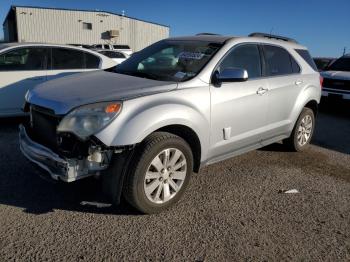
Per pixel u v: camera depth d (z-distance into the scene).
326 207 4.29
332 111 11.12
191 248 3.33
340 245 3.51
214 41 4.77
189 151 3.99
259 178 5.04
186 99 3.94
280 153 6.21
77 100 3.54
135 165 3.56
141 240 3.40
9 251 3.13
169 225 3.68
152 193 3.79
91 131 3.36
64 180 3.39
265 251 3.35
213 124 4.25
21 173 4.68
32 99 3.94
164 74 4.34
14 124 7.11
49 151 3.54
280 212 4.09
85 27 45.50
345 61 11.56
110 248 3.26
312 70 6.23
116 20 46.75
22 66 6.92
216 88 4.27
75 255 3.13
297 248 3.42
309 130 6.39
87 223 3.62
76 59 7.48
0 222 3.55
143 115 3.52
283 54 5.65
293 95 5.64
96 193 4.20
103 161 3.47
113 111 3.43
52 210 3.82
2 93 6.74
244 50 4.88
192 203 4.17
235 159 5.76
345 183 5.07
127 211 3.89
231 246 3.39
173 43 5.07
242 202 4.28
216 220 3.83
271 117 5.23
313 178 5.18
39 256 3.09
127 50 34.78
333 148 6.80
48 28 43.75
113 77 4.33
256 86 4.86
